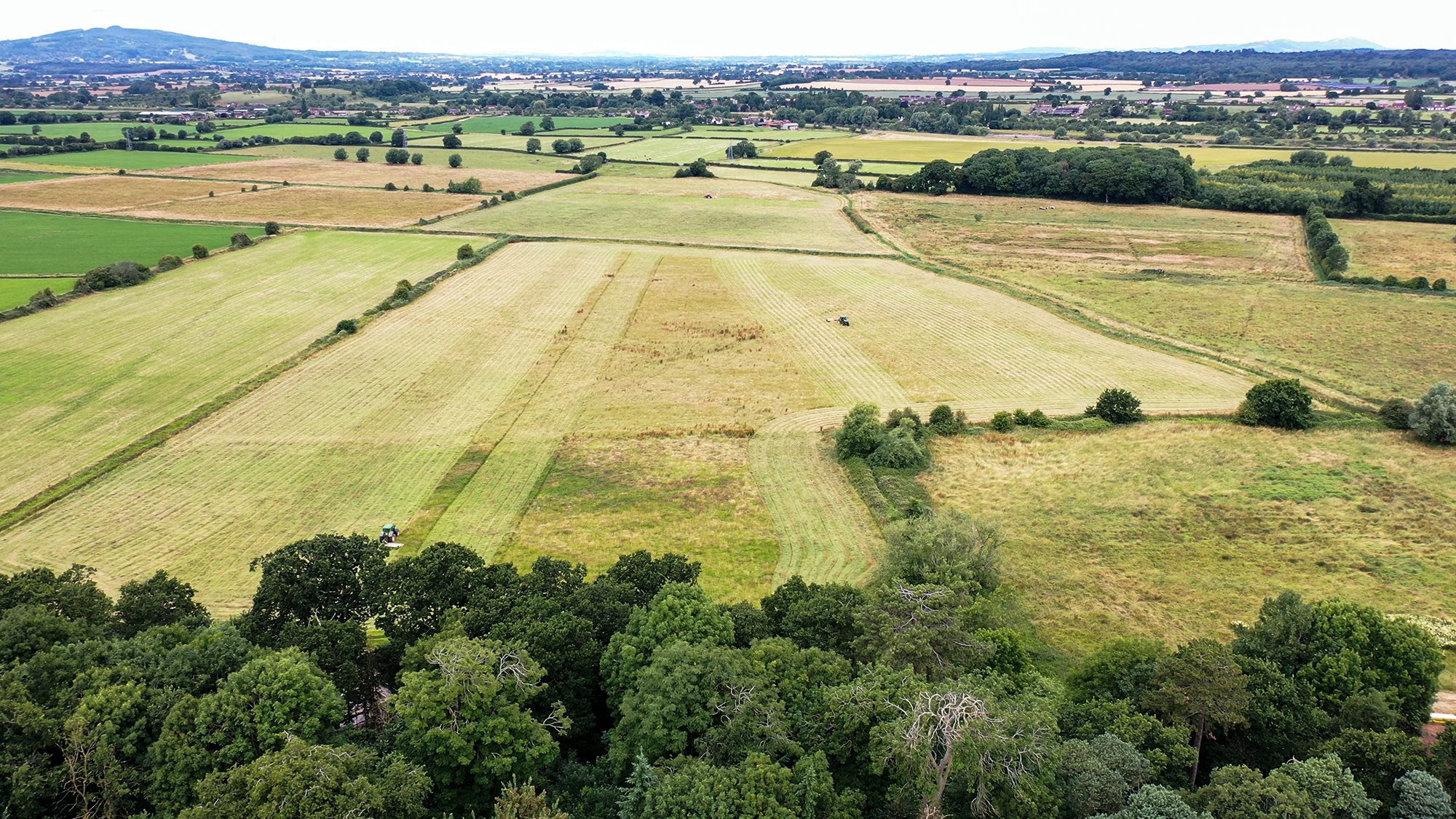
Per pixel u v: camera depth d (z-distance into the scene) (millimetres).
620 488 67875
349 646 38625
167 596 44219
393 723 36125
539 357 94562
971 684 33250
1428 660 38312
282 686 33062
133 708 32969
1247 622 49250
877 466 70500
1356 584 52688
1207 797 29781
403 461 71500
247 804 28109
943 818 29609
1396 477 65938
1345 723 34781
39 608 39375
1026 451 72938
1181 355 92875
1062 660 46031
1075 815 30344
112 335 96688
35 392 81375
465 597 43000
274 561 44156
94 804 30844
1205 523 60594
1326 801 28891
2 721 31547
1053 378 87938
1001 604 47781
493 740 31625
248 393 82500
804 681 35312
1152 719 34062
